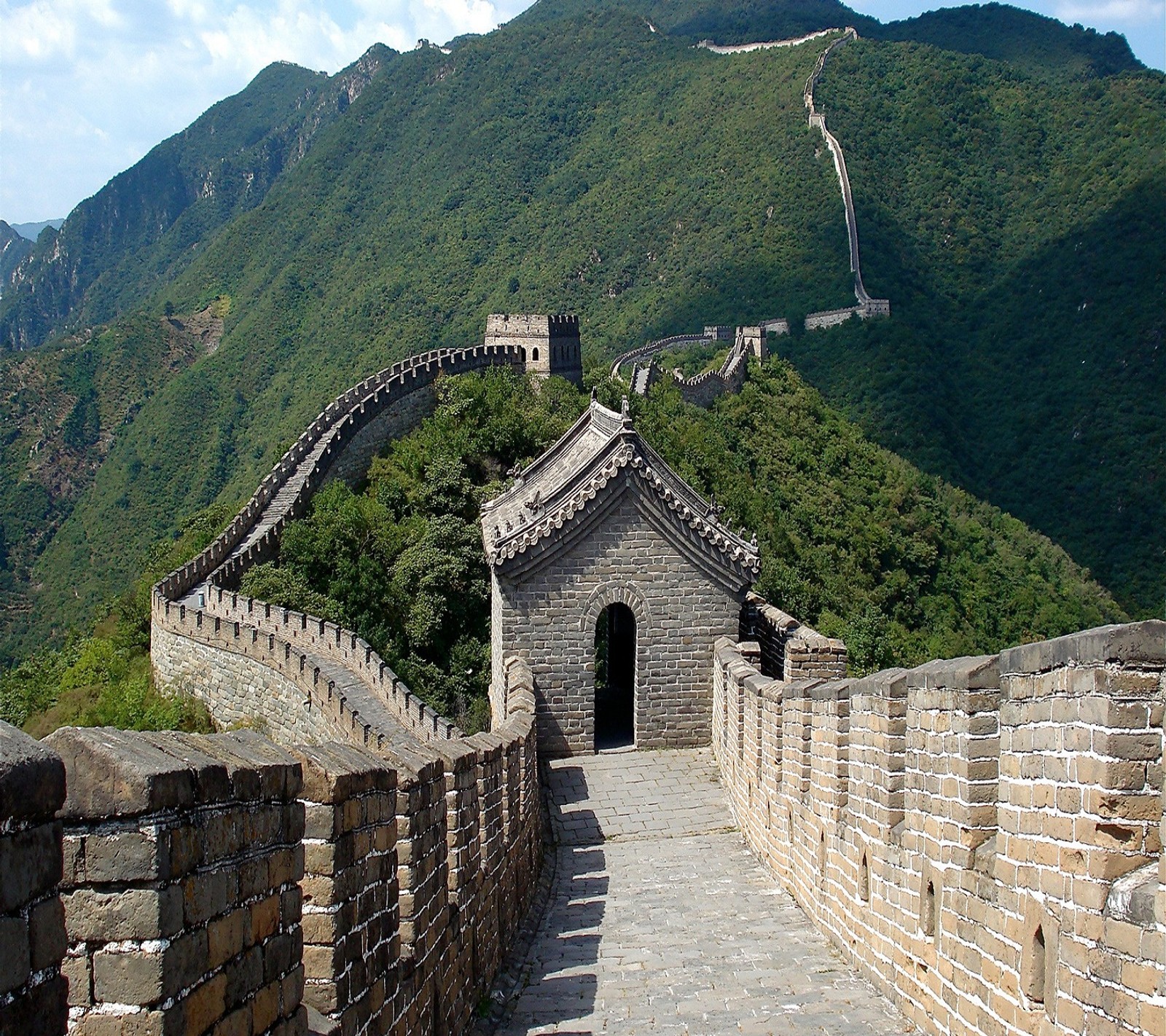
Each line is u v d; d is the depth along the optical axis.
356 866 10.67
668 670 37.72
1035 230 165.88
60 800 5.71
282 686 46.41
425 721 36.59
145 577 77.69
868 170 182.88
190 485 162.00
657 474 38.44
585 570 37.38
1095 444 124.88
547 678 37.38
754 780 28.97
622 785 34.81
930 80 192.50
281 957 8.49
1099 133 177.12
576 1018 16.34
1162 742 9.91
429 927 13.62
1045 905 11.17
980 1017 12.88
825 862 20.95
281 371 183.25
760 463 106.31
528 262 194.62
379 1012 11.20
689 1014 16.12
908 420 129.62
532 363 96.62
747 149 193.12
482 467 73.94
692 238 184.75
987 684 13.29
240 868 7.88
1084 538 116.31
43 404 185.75
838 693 19.95
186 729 50.75
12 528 165.62
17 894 5.42
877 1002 16.34
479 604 60.91
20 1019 5.42
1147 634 9.98
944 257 166.00
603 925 22.53
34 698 65.62
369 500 69.06
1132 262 147.00
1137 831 10.03
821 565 86.44
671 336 161.25
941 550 100.19
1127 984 9.71
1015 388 139.12
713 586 37.66
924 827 14.90
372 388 82.62
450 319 184.88
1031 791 11.51
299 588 58.84
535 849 27.27
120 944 6.87
